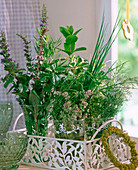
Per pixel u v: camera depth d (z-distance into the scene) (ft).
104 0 7.34
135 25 7.54
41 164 4.17
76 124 3.95
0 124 4.27
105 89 4.40
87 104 4.04
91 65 4.45
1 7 7.47
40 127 4.37
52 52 4.80
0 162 3.76
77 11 7.68
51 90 4.24
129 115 7.16
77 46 7.64
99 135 4.10
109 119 4.22
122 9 7.45
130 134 7.19
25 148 3.94
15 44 7.65
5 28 7.49
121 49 7.46
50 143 4.24
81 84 4.19
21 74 4.32
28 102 4.37
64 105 4.06
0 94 7.40
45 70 4.25
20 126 7.63
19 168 4.14
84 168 3.75
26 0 7.71
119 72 4.75
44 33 4.35
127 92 4.53
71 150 3.84
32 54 7.70
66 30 4.91
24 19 7.72
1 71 7.28
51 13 7.80
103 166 3.96
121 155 4.19
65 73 4.43
